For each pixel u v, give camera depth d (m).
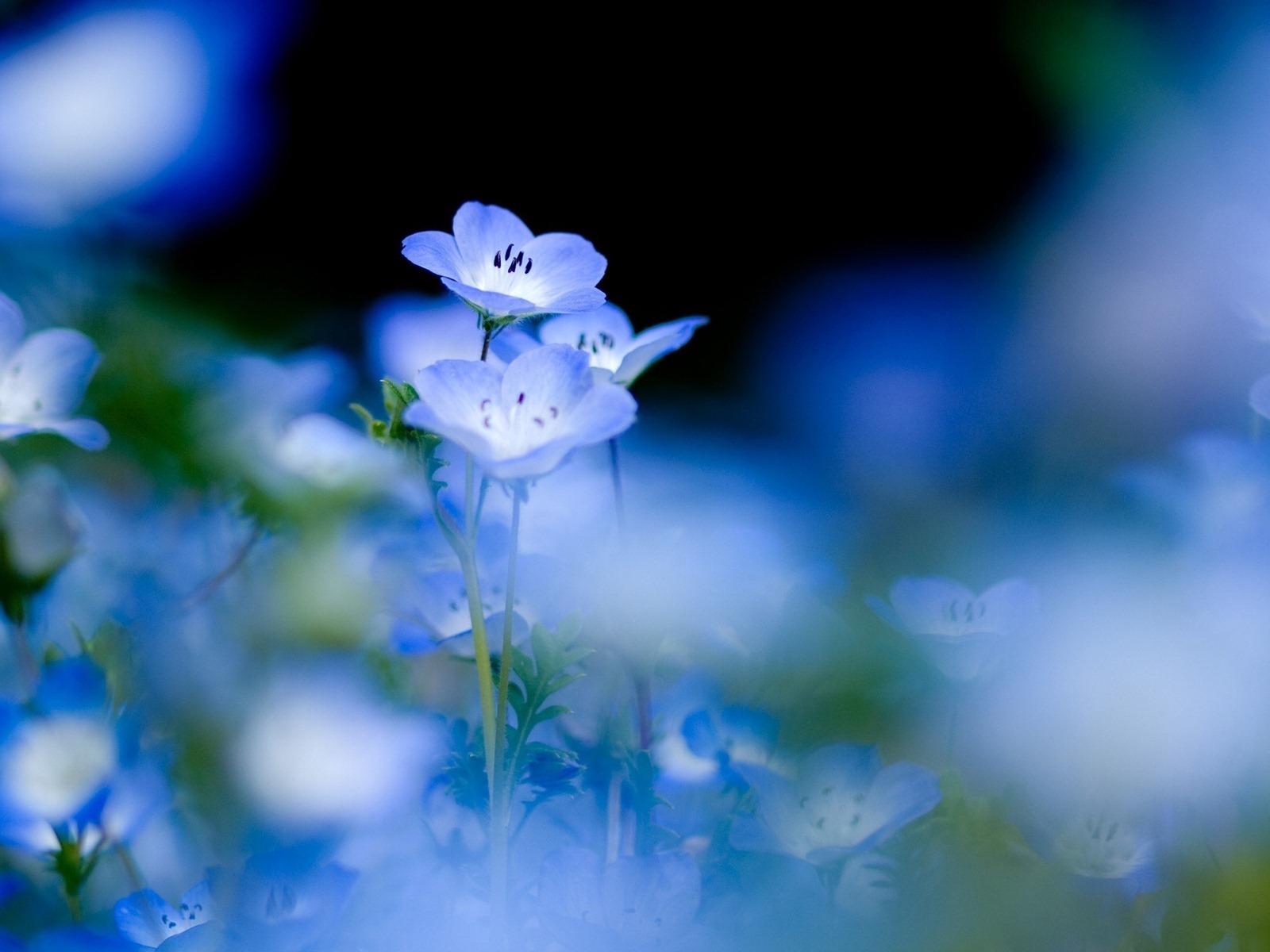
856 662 0.55
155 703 0.54
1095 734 0.52
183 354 0.59
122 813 0.52
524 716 0.50
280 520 0.58
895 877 0.50
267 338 0.67
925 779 0.51
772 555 0.55
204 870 0.51
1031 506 0.67
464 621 0.53
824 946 0.49
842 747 0.51
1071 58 0.73
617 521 0.53
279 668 0.56
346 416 0.65
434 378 0.49
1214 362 0.79
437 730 0.52
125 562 0.59
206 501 0.58
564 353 0.49
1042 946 0.50
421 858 0.53
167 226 0.60
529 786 0.52
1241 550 0.52
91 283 0.59
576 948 0.48
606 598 0.52
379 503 0.58
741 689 0.55
